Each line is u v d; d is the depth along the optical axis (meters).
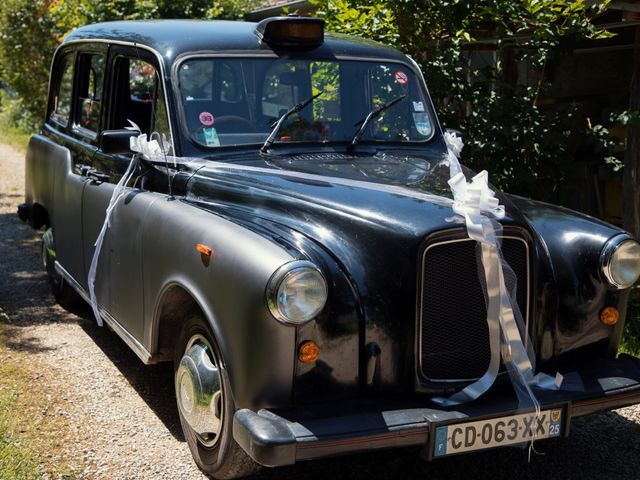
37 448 3.88
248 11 11.00
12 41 15.19
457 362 3.36
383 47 4.88
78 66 5.51
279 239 3.31
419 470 3.91
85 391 4.66
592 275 3.71
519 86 6.58
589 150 8.45
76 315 6.09
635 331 5.44
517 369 3.34
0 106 22.42
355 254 3.34
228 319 3.23
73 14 10.83
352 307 3.22
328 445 2.97
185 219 3.72
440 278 3.31
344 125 4.49
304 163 4.09
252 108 4.31
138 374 4.95
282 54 4.45
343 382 3.21
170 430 4.22
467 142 6.41
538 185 6.78
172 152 4.14
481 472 3.91
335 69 4.55
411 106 4.73
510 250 3.46
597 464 3.99
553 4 6.36
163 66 4.23
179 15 10.48
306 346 3.12
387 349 3.26
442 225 3.29
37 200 6.08
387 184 3.71
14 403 4.37
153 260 3.90
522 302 3.51
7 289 6.76
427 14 6.51
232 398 3.30
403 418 3.12
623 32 8.30
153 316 3.92
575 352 3.74
